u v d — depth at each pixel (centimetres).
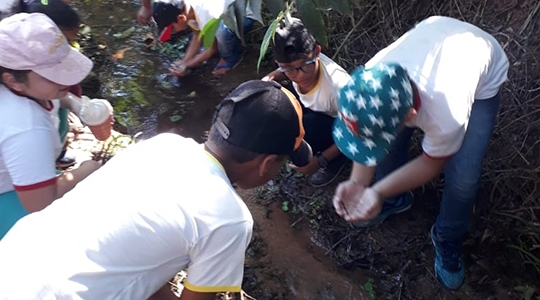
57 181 196
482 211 257
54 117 195
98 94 318
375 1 304
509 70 261
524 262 243
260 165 148
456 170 201
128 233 139
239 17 176
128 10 374
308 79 233
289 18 210
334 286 241
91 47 342
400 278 244
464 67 176
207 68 335
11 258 140
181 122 305
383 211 256
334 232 259
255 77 327
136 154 151
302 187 275
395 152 227
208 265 146
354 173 192
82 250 138
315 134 258
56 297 135
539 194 244
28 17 175
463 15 282
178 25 302
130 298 144
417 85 169
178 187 142
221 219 142
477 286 239
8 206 194
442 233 225
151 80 327
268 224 262
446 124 167
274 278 242
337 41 316
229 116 145
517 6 268
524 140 251
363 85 151
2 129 174
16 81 174
